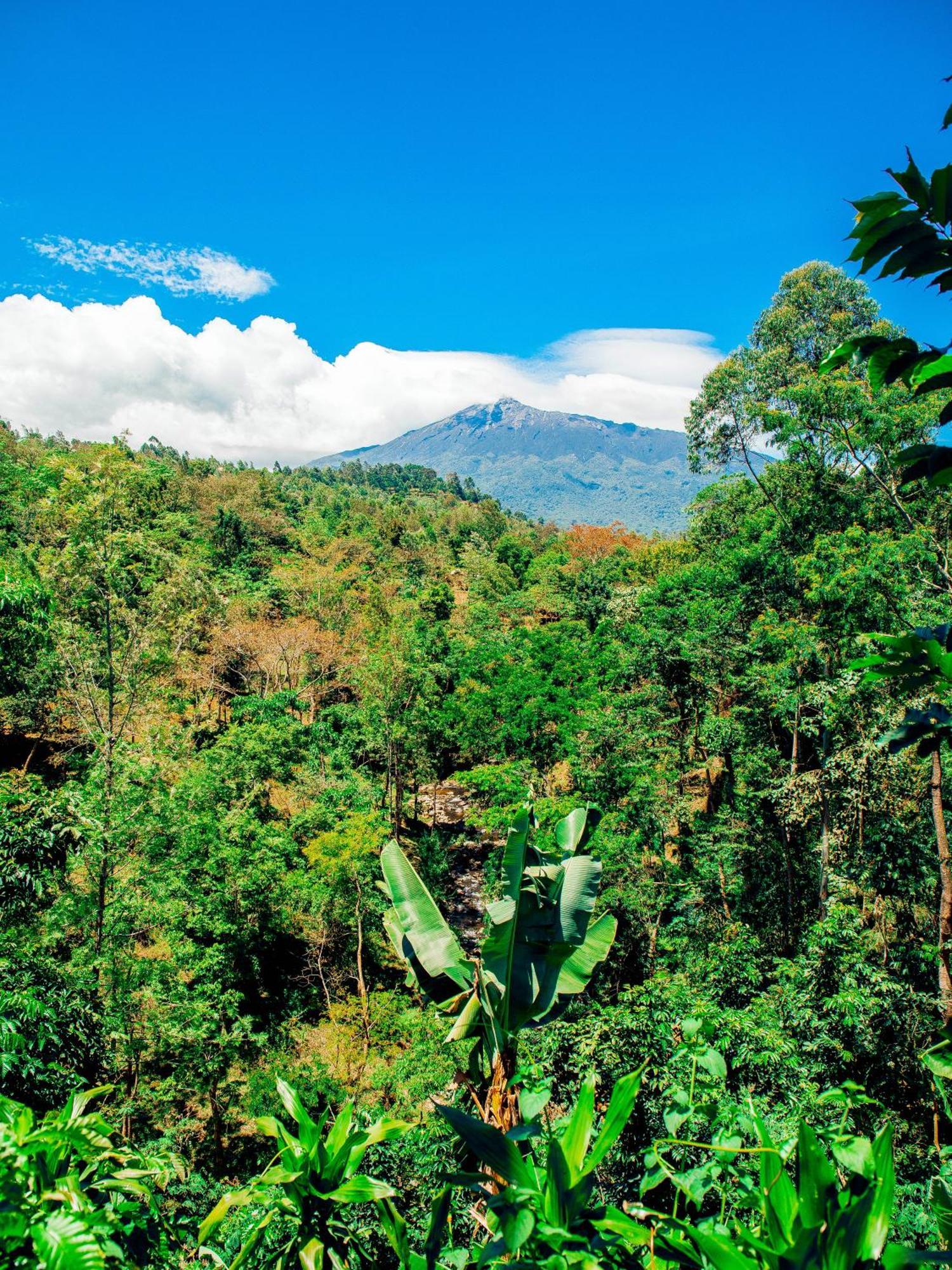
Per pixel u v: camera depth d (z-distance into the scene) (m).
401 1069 18.23
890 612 19.33
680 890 22.30
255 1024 22.27
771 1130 7.62
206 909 21.44
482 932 27.89
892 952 16.59
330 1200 3.84
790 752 27.08
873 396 19.98
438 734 36.66
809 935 13.18
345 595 57.44
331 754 36.84
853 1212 2.46
